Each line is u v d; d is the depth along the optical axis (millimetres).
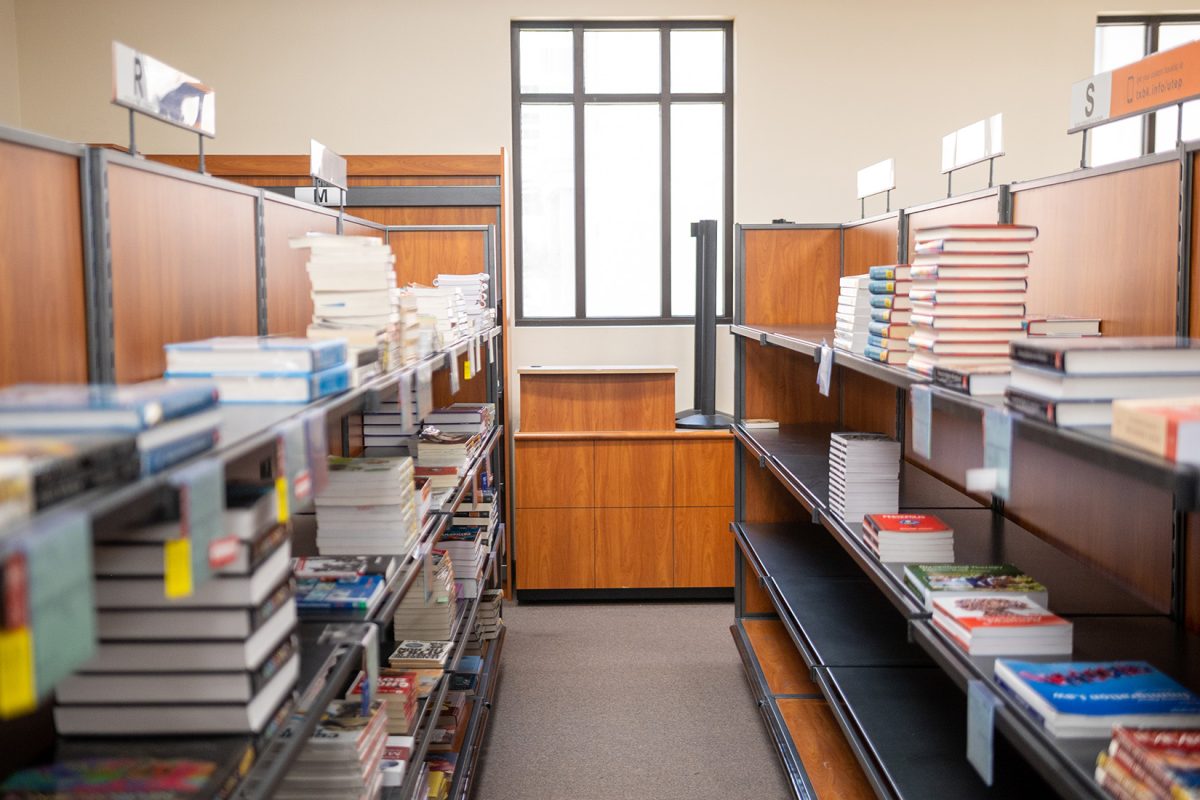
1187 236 1684
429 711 2365
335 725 1630
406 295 2119
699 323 5258
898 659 2730
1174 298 1732
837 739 2896
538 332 5762
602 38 5680
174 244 1700
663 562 4859
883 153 5586
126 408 815
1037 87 5582
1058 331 1948
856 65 5551
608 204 5828
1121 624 1786
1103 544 2088
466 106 5484
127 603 1112
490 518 3682
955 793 1944
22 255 1245
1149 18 5664
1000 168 5633
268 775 1074
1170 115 5723
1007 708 1372
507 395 4926
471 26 5457
